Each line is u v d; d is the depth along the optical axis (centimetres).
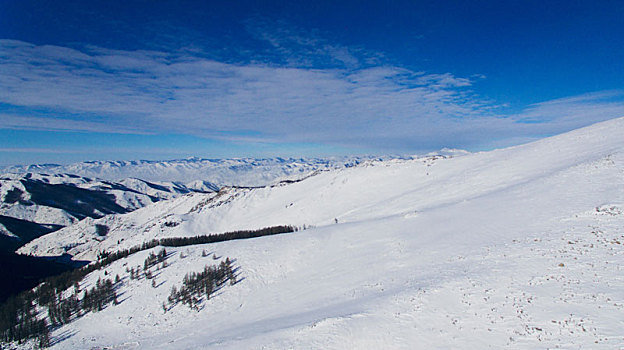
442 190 9331
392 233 5831
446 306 2617
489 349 2009
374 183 18188
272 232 13525
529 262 2947
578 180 4862
